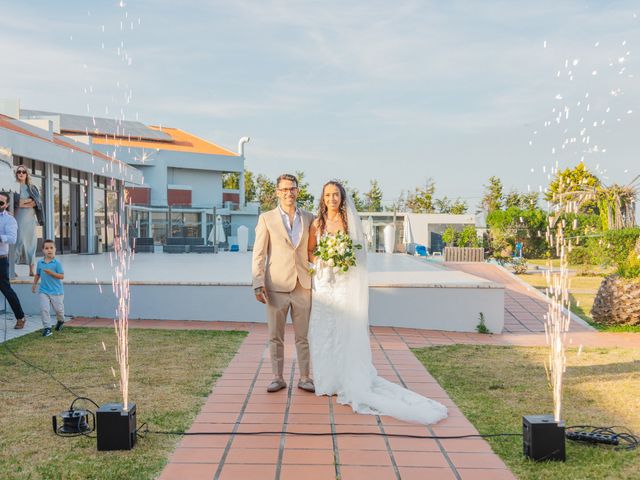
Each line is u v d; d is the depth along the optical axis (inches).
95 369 227.0
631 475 133.3
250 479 129.3
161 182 1824.6
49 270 293.9
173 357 253.0
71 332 305.7
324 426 166.4
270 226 202.7
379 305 356.5
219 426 164.6
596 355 283.9
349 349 194.7
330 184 206.1
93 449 145.7
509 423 170.7
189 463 137.9
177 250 943.7
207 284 357.1
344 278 198.5
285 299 203.0
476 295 358.6
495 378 228.2
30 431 157.8
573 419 175.3
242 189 1995.6
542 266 980.6
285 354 263.3
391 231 938.7
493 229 1208.2
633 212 757.9
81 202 789.2
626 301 380.8
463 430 164.2
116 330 313.0
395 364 252.5
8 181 351.3
